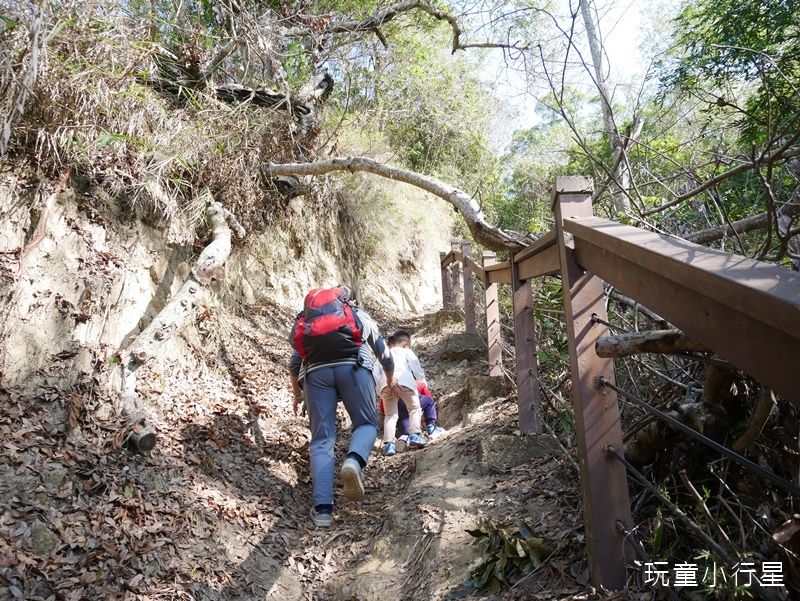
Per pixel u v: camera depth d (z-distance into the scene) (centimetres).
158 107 452
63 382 321
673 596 178
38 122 376
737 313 118
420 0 820
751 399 197
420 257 1083
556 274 314
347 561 304
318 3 789
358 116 881
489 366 542
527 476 307
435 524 290
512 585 225
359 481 301
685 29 581
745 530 186
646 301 165
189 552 273
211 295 514
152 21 503
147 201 445
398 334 481
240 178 558
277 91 662
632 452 237
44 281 347
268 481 356
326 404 334
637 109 309
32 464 269
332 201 811
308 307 350
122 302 391
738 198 350
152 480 301
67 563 237
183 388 400
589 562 210
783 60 464
